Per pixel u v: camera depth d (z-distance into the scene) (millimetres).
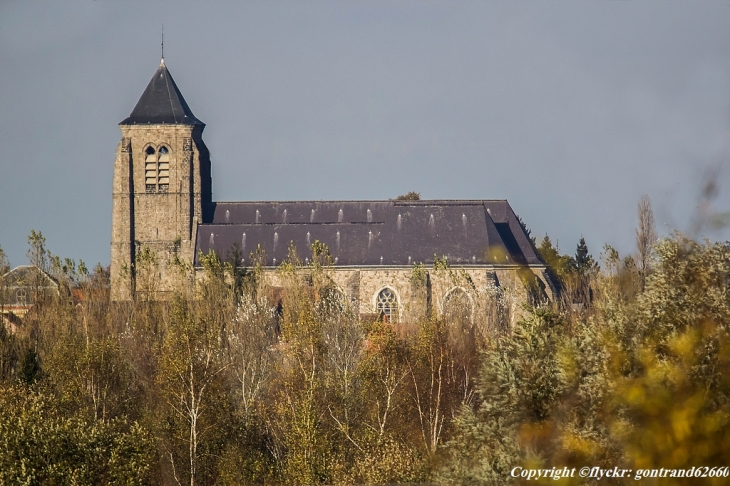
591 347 102750
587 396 100938
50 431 160250
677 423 89750
